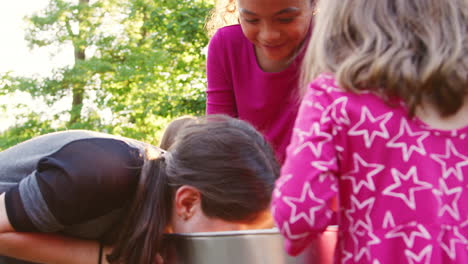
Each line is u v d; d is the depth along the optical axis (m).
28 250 1.41
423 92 1.13
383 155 1.13
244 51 2.07
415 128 1.13
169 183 1.40
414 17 1.17
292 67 1.95
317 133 1.16
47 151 1.50
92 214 1.36
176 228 1.41
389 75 1.12
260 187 1.35
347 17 1.24
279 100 2.01
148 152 1.46
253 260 1.29
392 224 1.11
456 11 1.17
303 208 1.12
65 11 10.09
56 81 9.92
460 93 1.11
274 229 1.29
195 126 1.44
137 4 9.96
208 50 2.20
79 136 1.51
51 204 1.32
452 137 1.14
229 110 2.17
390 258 1.11
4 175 1.52
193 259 1.34
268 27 1.79
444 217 1.11
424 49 1.15
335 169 1.15
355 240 1.15
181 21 9.62
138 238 1.37
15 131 10.23
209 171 1.35
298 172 1.14
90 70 9.80
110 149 1.38
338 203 1.21
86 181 1.32
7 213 1.35
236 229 1.37
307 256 1.31
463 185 1.12
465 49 1.15
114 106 9.95
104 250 1.47
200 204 1.37
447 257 1.09
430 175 1.11
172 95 9.55
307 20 1.83
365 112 1.14
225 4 2.30
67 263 1.44
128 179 1.38
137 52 10.03
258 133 1.46
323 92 1.20
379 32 1.18
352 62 1.17
